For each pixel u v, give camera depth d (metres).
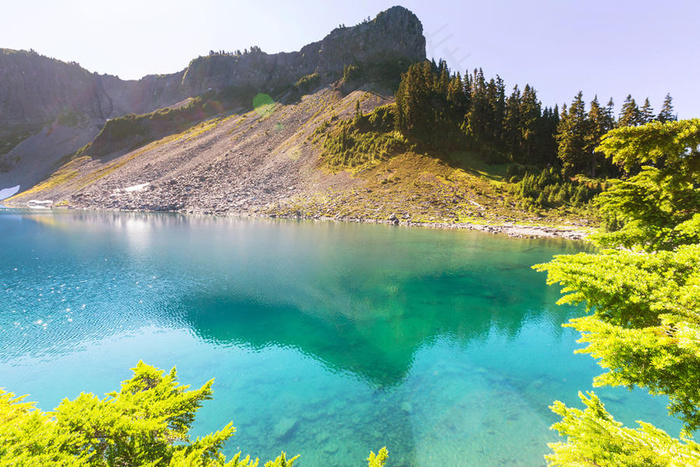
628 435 4.20
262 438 12.23
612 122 87.56
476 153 102.31
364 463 11.06
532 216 70.06
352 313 24.77
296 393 15.05
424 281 32.66
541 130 103.75
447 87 128.12
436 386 15.62
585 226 62.09
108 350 19.23
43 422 4.55
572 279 4.98
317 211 87.19
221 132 165.38
